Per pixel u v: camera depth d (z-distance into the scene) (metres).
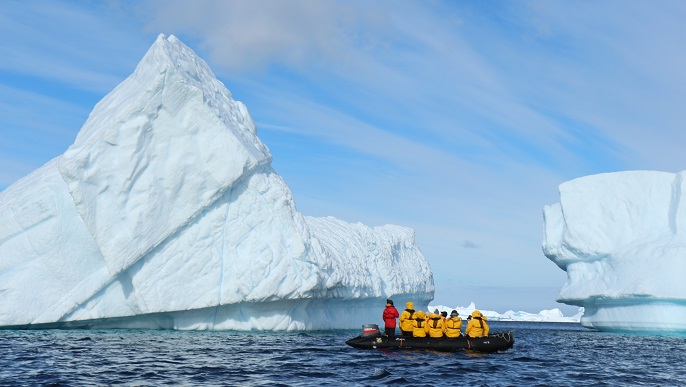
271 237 30.05
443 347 22.58
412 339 22.84
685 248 37.94
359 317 41.28
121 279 28.30
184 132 28.66
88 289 27.62
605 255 43.22
